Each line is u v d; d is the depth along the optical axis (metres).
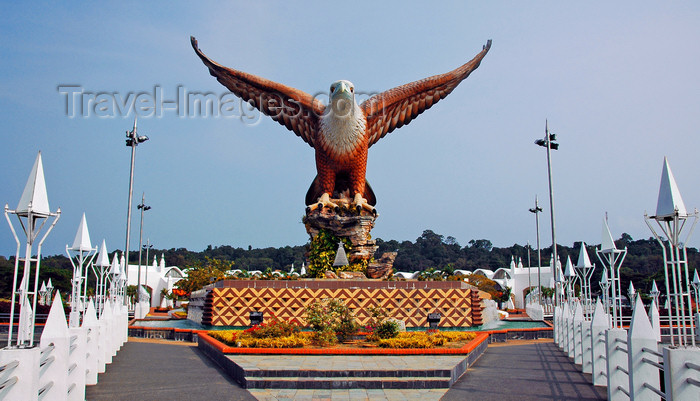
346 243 29.02
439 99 29.97
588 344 14.09
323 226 29.06
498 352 19.20
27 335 9.70
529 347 21.17
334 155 27.86
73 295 22.45
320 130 27.89
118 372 14.17
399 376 12.34
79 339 9.99
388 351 14.99
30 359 6.90
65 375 8.31
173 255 105.06
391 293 24.88
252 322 23.45
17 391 6.79
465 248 124.88
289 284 24.91
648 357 9.08
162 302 58.59
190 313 30.30
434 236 127.56
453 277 28.80
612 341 10.44
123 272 34.59
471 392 11.60
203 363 15.90
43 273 56.19
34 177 9.80
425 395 11.33
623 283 61.16
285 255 112.25
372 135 29.89
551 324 32.12
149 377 13.40
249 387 11.97
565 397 11.07
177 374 13.85
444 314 24.92
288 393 11.50
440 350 15.16
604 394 11.36
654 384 8.93
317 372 12.33
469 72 29.45
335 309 17.89
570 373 14.12
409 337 16.84
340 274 27.02
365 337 18.61
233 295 24.50
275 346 15.61
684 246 9.52
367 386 11.97
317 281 25.02
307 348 15.31
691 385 7.48
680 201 9.56
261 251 117.94
